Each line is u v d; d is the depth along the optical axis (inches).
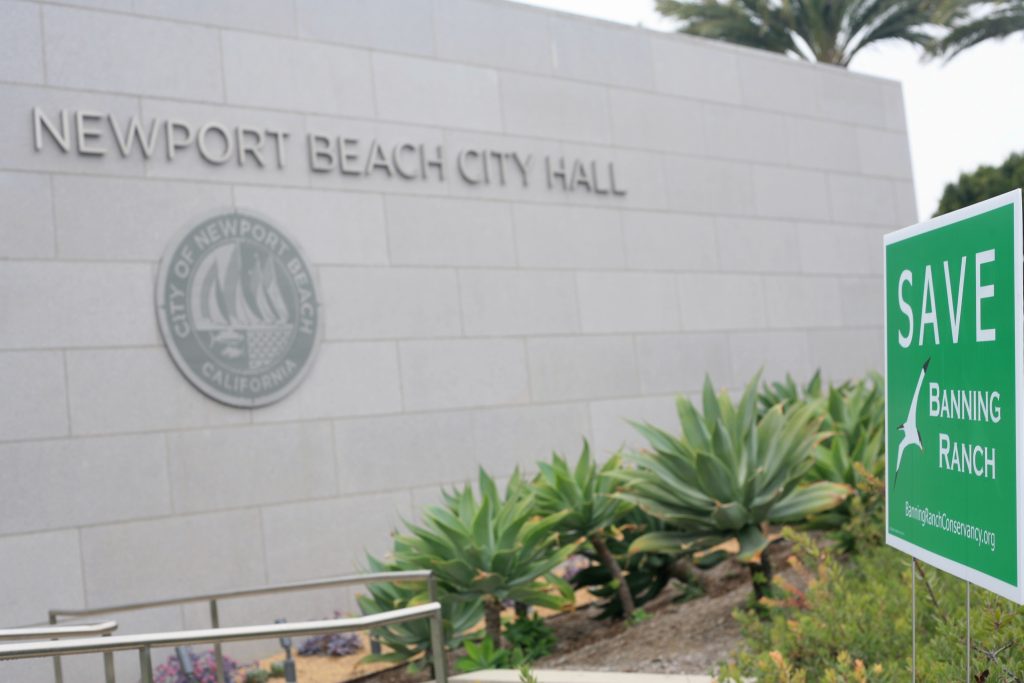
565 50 426.6
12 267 295.9
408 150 376.8
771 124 497.7
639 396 426.9
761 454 234.5
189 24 333.7
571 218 418.0
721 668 169.6
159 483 311.7
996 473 101.8
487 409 382.6
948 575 180.4
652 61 455.5
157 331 316.5
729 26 989.8
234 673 298.4
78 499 298.7
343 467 346.6
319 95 358.0
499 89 403.9
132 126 318.0
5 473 289.1
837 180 522.0
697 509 233.9
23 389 294.0
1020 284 97.6
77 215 307.1
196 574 315.0
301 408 341.4
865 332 520.1
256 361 332.5
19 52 303.7
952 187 900.6
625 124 441.4
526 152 408.5
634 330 430.0
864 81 544.1
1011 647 132.7
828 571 194.4
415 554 246.1
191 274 323.0
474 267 386.9
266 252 338.6
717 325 459.5
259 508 328.5
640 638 239.3
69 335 302.4
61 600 293.0
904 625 166.2
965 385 108.0
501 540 241.3
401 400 362.9
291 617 330.6
